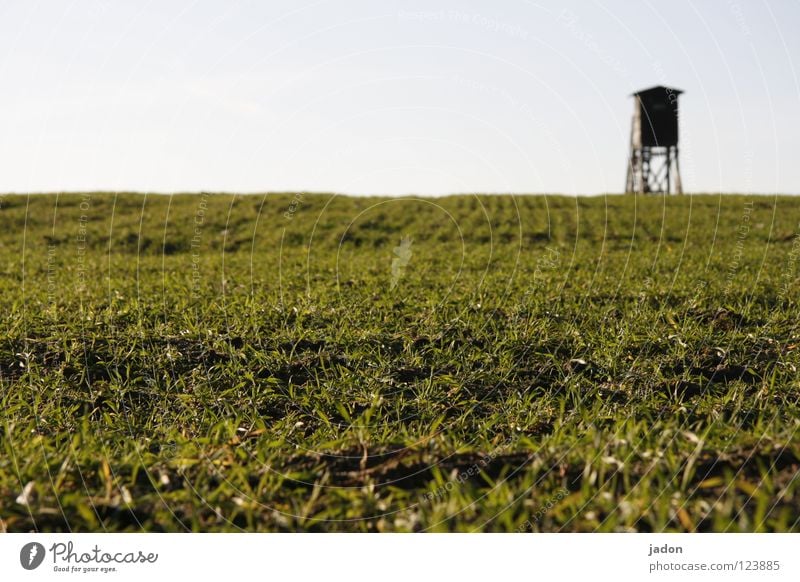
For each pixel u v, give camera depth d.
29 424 3.67
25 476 2.91
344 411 3.74
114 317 5.61
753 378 4.41
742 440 3.04
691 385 4.34
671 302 6.38
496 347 4.90
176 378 4.56
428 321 5.55
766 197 17.75
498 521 2.66
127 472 3.02
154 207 16.48
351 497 2.83
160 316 5.77
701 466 2.84
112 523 2.74
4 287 7.84
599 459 2.91
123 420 4.02
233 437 3.55
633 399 4.11
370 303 6.34
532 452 3.13
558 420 3.66
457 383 4.41
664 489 2.66
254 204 16.14
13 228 14.87
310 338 5.16
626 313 5.78
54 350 4.92
